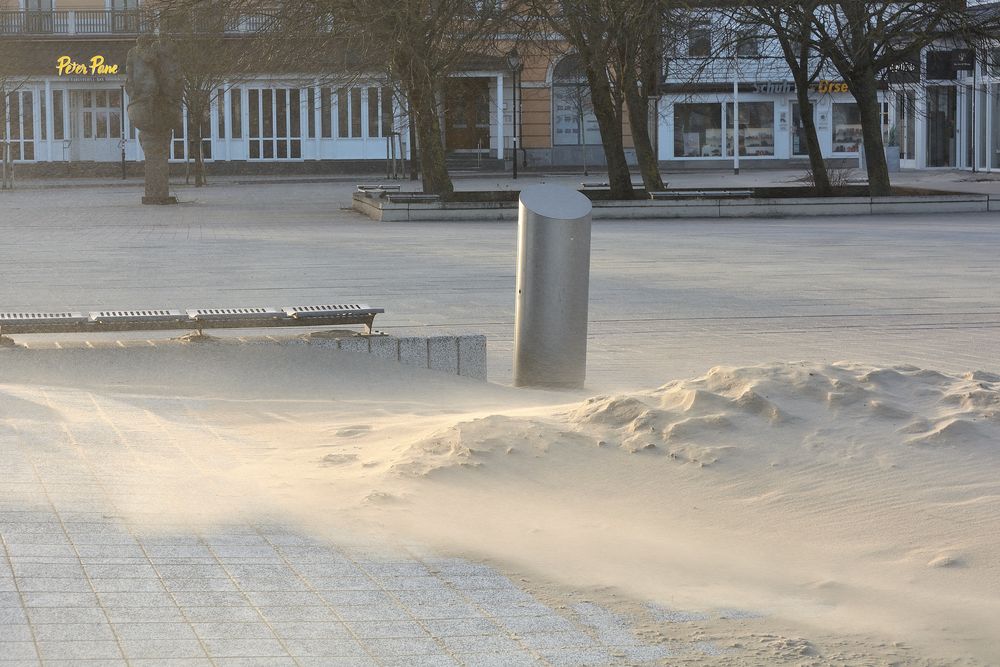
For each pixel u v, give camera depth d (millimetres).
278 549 7602
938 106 87312
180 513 8297
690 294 24375
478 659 5883
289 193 69688
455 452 9883
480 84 98875
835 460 9609
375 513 8547
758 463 9617
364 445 10727
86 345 15008
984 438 9906
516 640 6191
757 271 28656
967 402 10594
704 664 5980
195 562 7215
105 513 8156
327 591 6840
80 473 9312
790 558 7879
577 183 75312
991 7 53156
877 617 6848
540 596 6984
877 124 51656
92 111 96938
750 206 49344
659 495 9078
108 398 12898
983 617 6840
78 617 6184
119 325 15203
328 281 26172
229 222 46469
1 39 93062
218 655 5777
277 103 96750
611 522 8555
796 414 10398
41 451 10031
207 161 96875
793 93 98312
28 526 7707
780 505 8820
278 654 5828
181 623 6184
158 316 15328
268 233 40875
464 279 26750
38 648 5746
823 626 6676
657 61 54250
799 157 99375
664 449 9906
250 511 8477
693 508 8820
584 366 15172
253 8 47562
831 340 18750
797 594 7238
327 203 59594
